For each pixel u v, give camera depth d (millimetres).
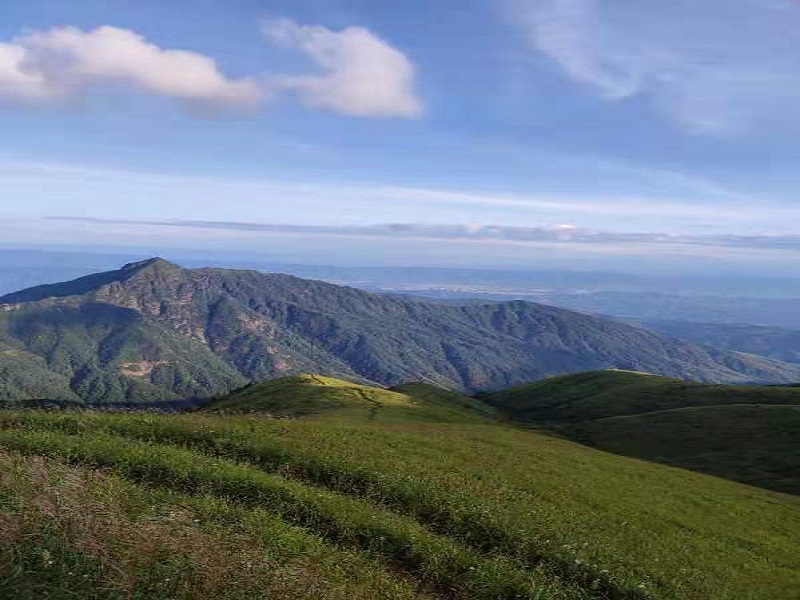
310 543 20938
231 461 29359
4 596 11859
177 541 15906
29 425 31203
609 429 106250
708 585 26844
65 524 15312
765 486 70500
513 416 151750
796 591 28906
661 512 37094
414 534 24266
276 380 132000
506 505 30828
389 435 43594
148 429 32812
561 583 23734
